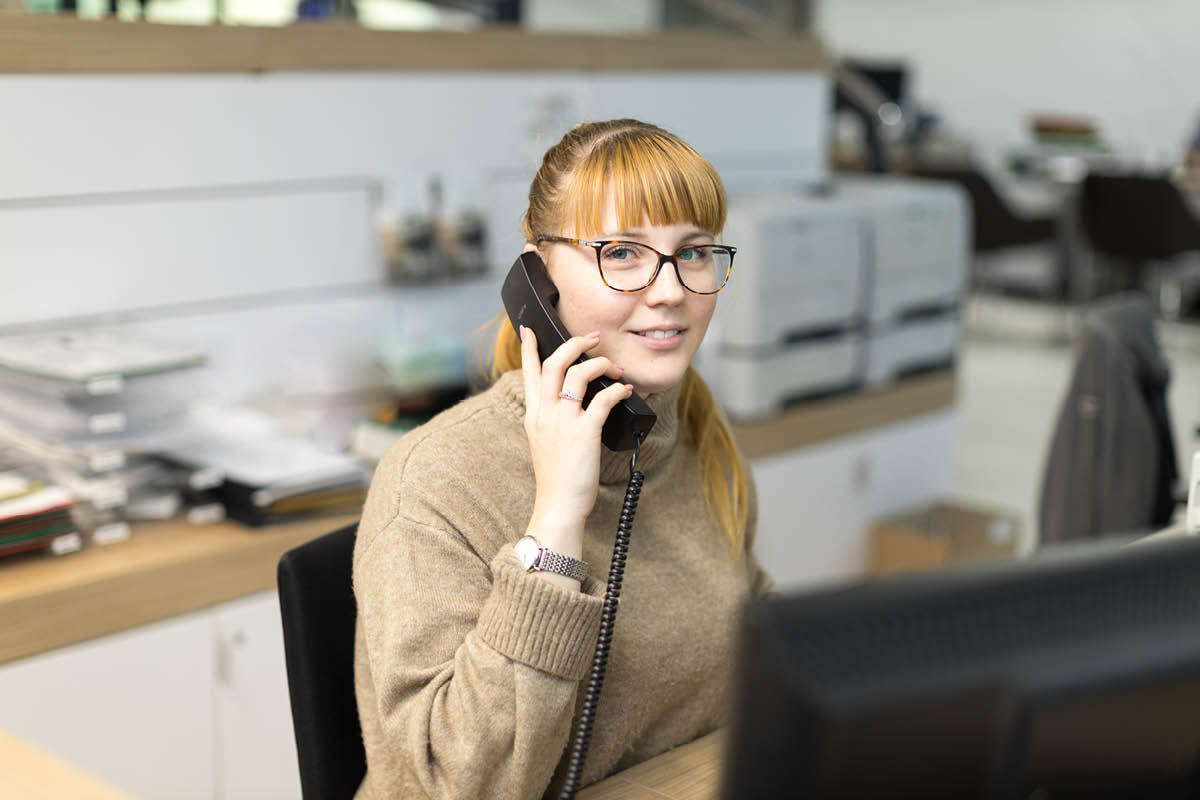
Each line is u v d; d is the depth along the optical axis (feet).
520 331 3.97
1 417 6.84
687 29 11.89
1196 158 24.75
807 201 10.30
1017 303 26.99
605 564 4.07
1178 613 2.04
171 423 7.10
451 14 10.66
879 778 1.80
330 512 7.33
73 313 7.25
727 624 4.29
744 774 1.85
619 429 3.85
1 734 3.92
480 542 3.83
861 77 26.96
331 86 8.24
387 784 3.85
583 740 3.69
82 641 6.25
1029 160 26.84
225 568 6.79
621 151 3.86
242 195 7.91
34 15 6.79
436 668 3.63
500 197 9.39
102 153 7.22
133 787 6.55
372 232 8.65
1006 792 1.89
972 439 16.89
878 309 10.87
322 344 8.48
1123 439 8.15
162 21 7.33
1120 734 1.95
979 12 30.81
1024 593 1.95
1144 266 23.59
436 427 4.01
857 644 1.83
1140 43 28.53
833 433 10.55
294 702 4.17
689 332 3.96
